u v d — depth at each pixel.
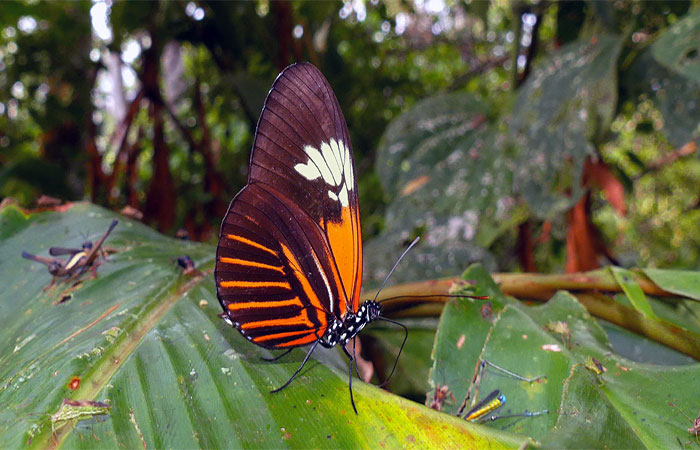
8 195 0.29
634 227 0.49
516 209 0.22
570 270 0.23
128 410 0.11
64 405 0.11
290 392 0.12
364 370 0.15
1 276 0.16
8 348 0.13
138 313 0.13
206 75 0.38
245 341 0.13
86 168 0.34
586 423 0.11
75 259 0.15
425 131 0.26
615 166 0.31
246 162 0.38
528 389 0.12
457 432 0.11
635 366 0.13
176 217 0.34
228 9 0.31
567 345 0.13
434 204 0.23
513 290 0.16
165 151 0.31
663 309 0.16
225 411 0.11
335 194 0.13
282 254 0.12
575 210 0.23
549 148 0.22
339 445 0.11
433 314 0.16
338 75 0.39
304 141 0.13
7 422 0.11
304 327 0.13
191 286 0.14
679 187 0.46
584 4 0.27
